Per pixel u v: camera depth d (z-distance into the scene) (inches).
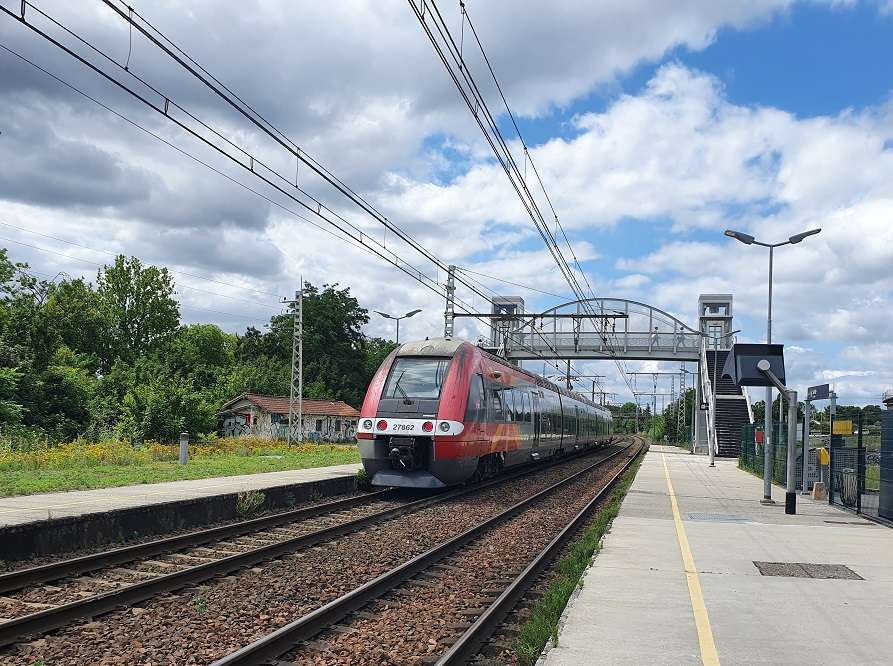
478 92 546.3
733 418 2508.6
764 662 249.6
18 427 1418.6
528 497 799.1
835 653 261.0
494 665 270.8
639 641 271.7
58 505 516.1
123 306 3070.9
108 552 410.3
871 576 400.2
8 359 1648.6
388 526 586.2
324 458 1167.6
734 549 481.1
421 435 784.9
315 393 2999.5
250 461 1072.2
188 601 342.0
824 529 598.2
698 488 986.1
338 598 341.1
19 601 332.5
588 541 508.1
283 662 264.7
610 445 2810.0
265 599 346.3
